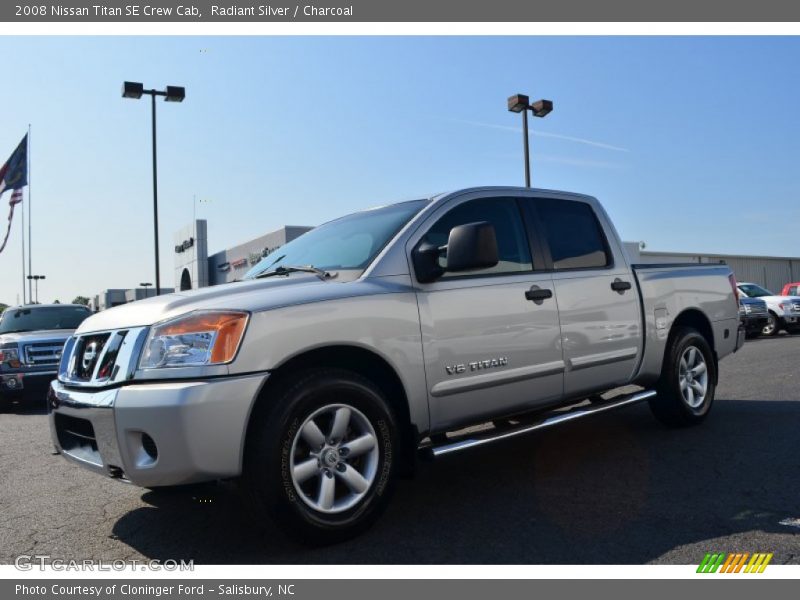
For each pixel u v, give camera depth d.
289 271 3.98
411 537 3.32
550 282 4.32
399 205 4.34
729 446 4.88
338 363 3.46
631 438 5.25
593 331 4.51
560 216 4.72
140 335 3.12
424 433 3.67
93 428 3.19
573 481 4.18
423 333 3.59
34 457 5.85
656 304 5.09
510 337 3.98
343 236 4.25
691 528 3.30
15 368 9.30
